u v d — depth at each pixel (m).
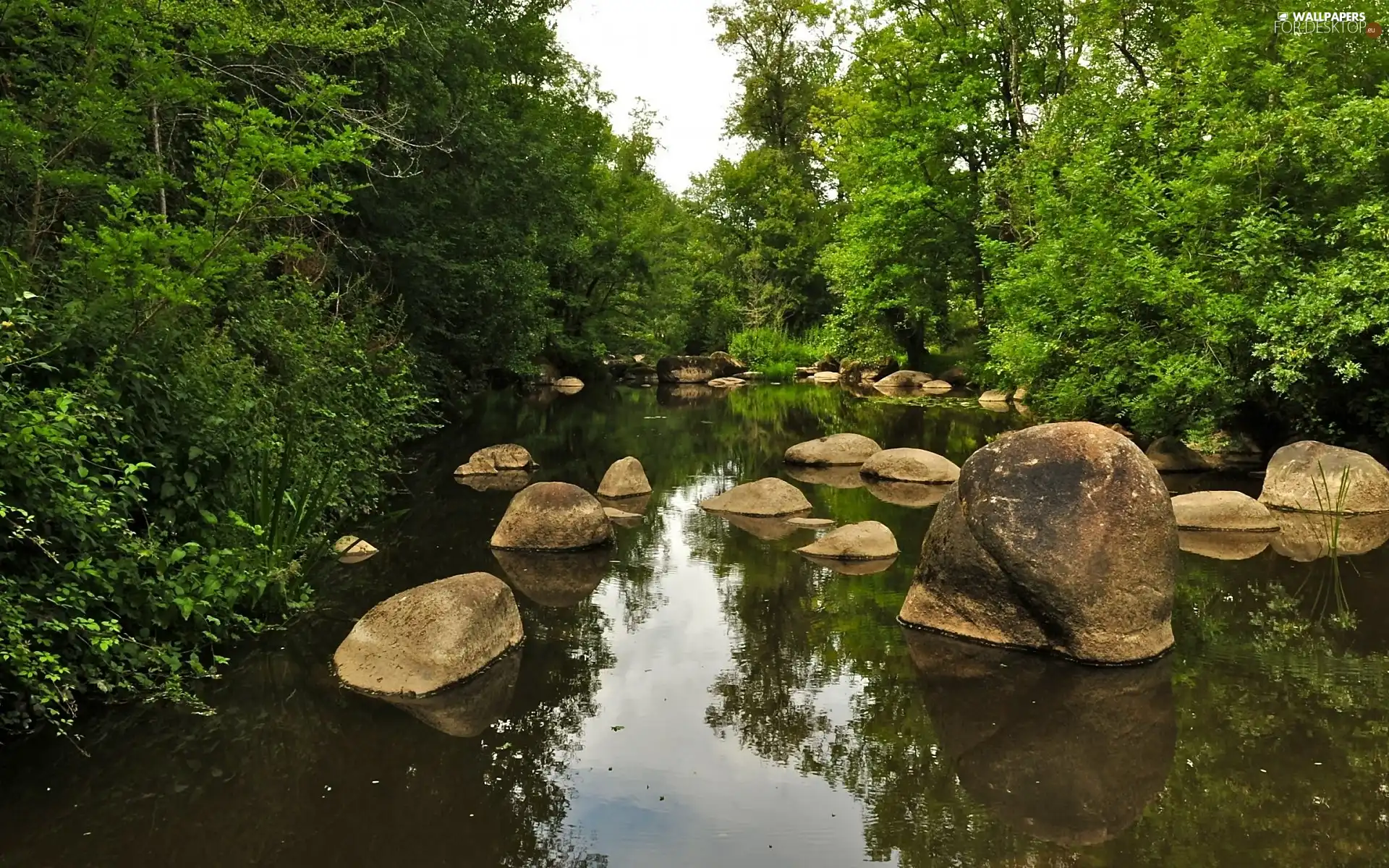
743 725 4.59
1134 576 5.26
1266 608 6.20
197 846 3.41
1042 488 5.43
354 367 10.02
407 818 3.66
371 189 14.24
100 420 4.79
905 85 21.97
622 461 11.28
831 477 12.38
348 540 7.81
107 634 4.20
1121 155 12.82
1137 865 3.28
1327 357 9.66
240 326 8.16
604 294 31.91
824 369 36.34
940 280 23.02
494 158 17.19
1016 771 4.05
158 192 7.61
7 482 3.95
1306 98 10.72
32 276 4.94
